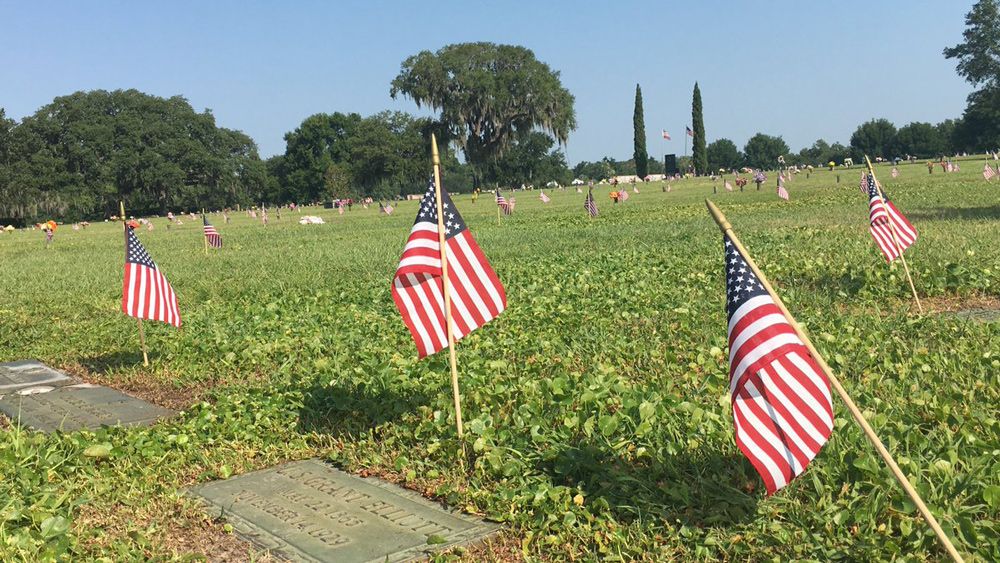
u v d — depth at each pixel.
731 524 4.86
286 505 5.80
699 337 9.34
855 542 4.56
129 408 8.60
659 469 5.55
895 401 6.55
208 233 27.34
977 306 10.68
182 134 114.94
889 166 95.25
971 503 4.87
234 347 10.56
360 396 7.85
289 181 125.81
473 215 43.44
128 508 5.84
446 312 6.52
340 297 14.22
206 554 5.12
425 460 6.36
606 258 17.08
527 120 92.00
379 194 136.25
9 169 101.69
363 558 4.94
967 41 87.81
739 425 4.68
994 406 6.39
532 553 4.93
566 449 5.98
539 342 9.48
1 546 5.04
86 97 111.75
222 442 7.10
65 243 39.31
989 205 24.91
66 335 12.60
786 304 10.64
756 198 40.47
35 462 6.56
